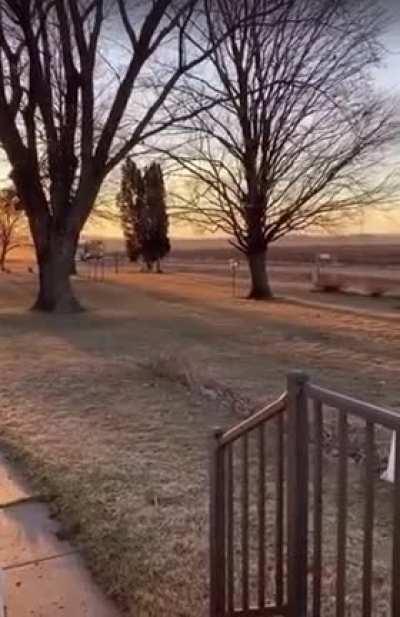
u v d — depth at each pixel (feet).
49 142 48.16
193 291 75.41
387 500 12.73
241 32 57.06
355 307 58.34
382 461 13.53
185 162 61.72
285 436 7.36
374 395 22.45
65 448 16.03
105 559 10.55
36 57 45.44
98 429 17.74
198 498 12.87
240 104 61.57
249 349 32.73
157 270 130.72
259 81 60.95
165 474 14.20
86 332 38.68
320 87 60.85
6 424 18.22
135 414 19.33
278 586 7.70
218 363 28.48
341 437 6.43
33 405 20.39
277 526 7.57
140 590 9.61
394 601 5.81
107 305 56.85
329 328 41.55
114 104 46.78
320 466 6.89
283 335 38.04
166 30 46.09
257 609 8.11
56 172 49.01
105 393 22.07
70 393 22.07
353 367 28.02
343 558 6.61
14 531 11.66
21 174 48.16
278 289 82.99
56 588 9.73
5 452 15.97
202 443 16.48
